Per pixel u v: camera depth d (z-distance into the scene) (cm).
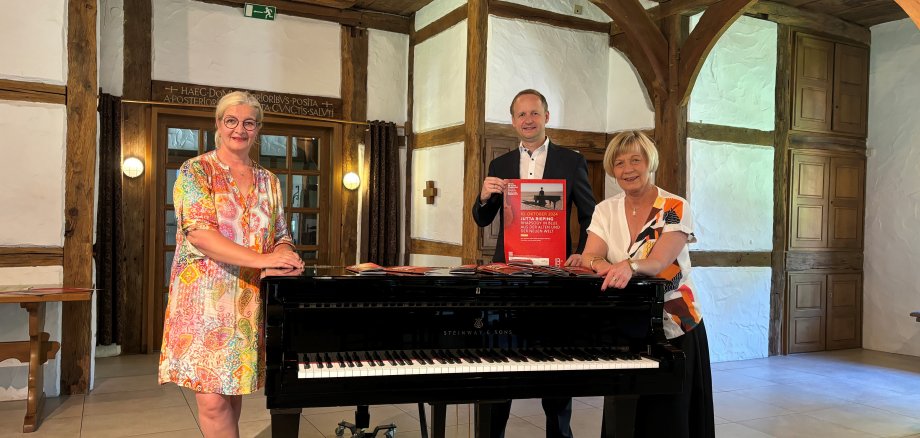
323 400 203
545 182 286
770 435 433
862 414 490
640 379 229
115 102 643
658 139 657
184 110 682
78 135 485
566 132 692
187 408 464
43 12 473
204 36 693
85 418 437
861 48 775
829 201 756
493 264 268
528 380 219
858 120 774
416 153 779
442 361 217
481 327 228
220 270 246
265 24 723
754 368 649
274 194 272
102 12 648
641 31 643
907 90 749
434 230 735
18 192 470
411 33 794
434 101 738
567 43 693
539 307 233
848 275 772
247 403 480
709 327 677
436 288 223
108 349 649
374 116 782
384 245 776
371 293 217
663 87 649
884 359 708
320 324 213
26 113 470
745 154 693
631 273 239
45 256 479
